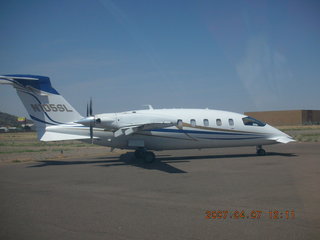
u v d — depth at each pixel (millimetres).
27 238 5594
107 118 15750
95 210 7355
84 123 15414
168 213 7023
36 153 24047
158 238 5516
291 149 23047
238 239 5418
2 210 7434
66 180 11594
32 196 8922
